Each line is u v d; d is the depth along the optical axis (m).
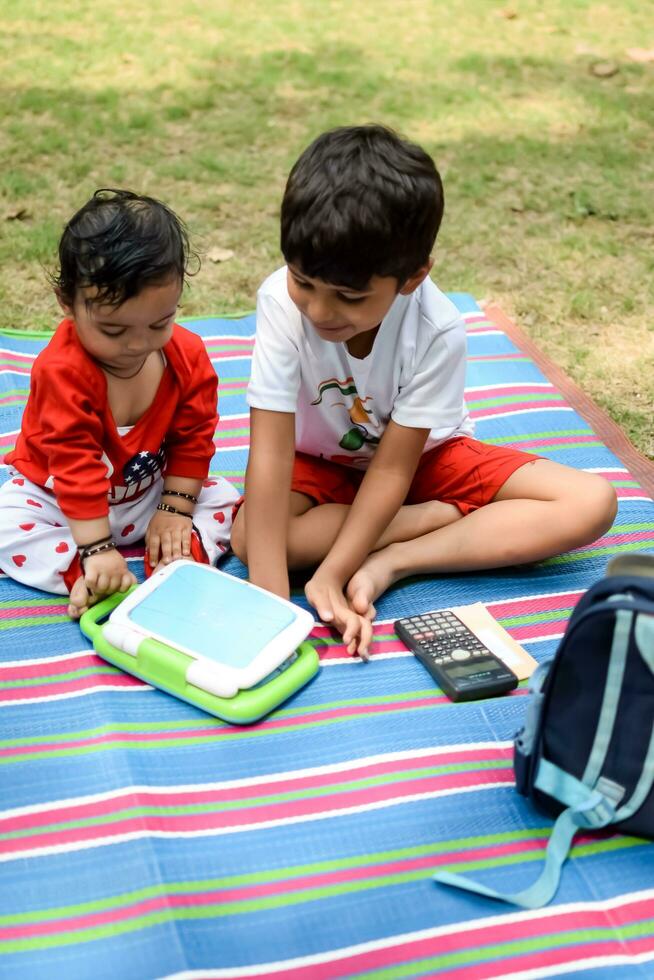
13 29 5.22
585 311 3.28
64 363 1.87
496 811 1.68
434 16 5.78
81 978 1.38
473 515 2.17
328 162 1.69
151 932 1.44
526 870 1.59
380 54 5.20
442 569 2.17
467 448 2.23
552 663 1.58
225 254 3.46
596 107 4.71
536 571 2.24
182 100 4.55
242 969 1.42
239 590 1.98
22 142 4.08
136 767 1.70
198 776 1.71
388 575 2.09
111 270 1.72
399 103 4.65
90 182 3.84
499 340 2.98
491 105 4.68
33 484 2.08
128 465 2.04
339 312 1.76
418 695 1.90
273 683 1.84
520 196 3.93
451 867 1.59
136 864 1.54
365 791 1.70
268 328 1.99
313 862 1.58
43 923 1.45
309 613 1.99
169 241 1.78
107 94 4.55
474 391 2.75
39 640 1.96
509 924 1.51
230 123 4.38
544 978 1.44
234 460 2.48
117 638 1.87
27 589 2.08
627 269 3.52
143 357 1.89
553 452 2.54
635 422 2.84
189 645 1.86
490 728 1.83
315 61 5.06
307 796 1.68
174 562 2.04
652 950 1.49
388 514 2.05
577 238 3.67
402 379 2.01
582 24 5.77
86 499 1.93
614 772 1.60
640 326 3.23
